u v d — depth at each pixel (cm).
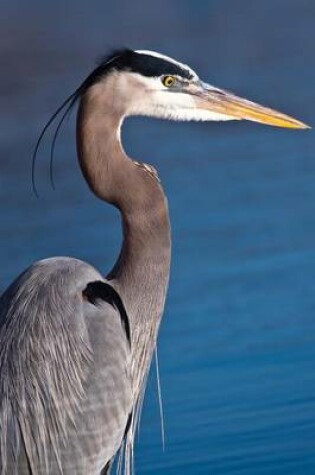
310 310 1454
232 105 1044
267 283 1509
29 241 1661
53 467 934
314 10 2759
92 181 1002
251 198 1764
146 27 2739
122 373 956
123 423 963
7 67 2438
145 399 1291
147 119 2075
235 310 1455
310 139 1986
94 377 943
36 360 934
